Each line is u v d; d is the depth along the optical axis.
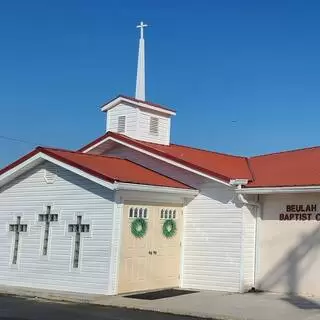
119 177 16.72
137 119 20.95
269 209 17.44
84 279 16.98
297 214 16.81
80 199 17.52
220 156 21.44
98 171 16.91
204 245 17.95
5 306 14.45
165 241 17.86
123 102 21.36
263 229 17.45
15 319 12.27
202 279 17.81
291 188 16.25
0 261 19.33
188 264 18.19
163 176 19.00
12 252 19.06
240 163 20.81
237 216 17.36
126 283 16.59
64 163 17.64
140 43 24.78
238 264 17.11
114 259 16.39
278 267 17.00
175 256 18.17
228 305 14.49
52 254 17.94
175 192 17.72
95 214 17.06
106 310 13.96
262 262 17.33
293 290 16.61
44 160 18.53
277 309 13.91
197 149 22.02
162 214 17.83
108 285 16.34
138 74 24.52
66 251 17.59
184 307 14.18
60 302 15.48
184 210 18.58
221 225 17.69
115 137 20.22
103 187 16.97
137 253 16.95
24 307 14.27
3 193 19.72
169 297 15.92
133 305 14.56
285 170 18.38
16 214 19.20
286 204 17.09
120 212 16.55
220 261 17.53
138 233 17.00
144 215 17.25
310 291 16.27
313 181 16.30
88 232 17.12
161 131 21.73
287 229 16.95
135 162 20.16
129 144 19.97
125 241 16.64
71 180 17.86
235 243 17.28
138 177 17.58
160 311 13.93
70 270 17.36
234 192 17.48
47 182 18.50
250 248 17.39
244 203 17.23
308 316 12.98
